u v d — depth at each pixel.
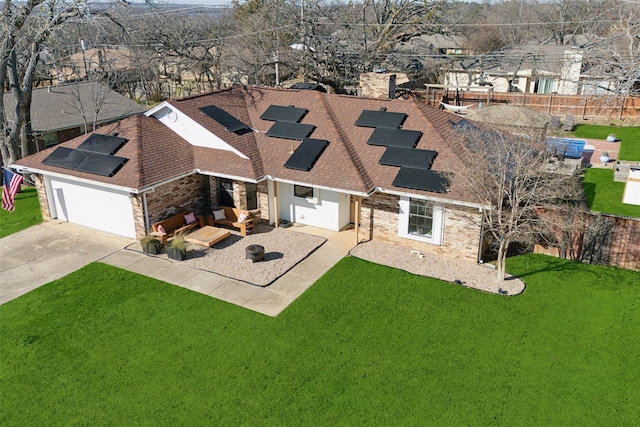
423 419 10.48
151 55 45.03
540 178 16.11
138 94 49.66
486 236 17.19
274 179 18.12
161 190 18.17
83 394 11.32
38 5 22.69
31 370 12.08
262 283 15.54
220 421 10.53
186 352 12.61
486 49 63.41
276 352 12.56
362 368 11.95
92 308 14.46
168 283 15.70
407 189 16.48
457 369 11.88
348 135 19.20
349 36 43.47
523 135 18.02
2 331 13.50
